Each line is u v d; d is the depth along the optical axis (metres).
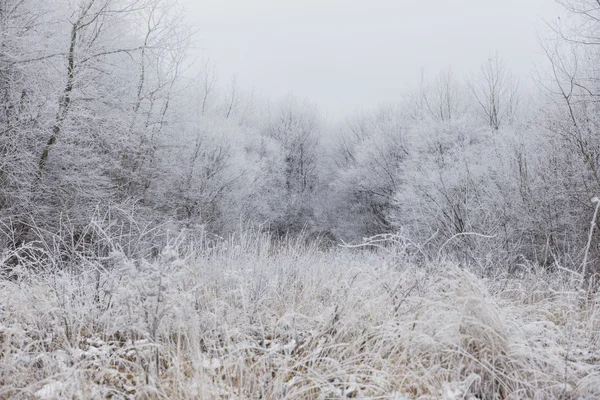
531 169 10.96
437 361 3.13
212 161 16.80
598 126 9.02
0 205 8.84
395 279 4.54
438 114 22.67
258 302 4.28
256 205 22.67
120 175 12.28
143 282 3.14
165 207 15.21
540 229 10.26
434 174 14.55
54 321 3.56
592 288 5.87
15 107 9.10
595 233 8.02
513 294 5.89
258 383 2.86
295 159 32.84
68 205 10.20
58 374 2.61
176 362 2.82
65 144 10.14
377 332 3.45
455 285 3.76
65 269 4.64
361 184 25.00
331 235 27.45
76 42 10.47
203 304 4.17
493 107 20.86
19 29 8.85
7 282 4.44
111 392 2.74
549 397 2.77
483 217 10.62
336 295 4.32
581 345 3.82
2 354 3.16
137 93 13.01
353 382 2.77
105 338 3.66
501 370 2.94
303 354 3.33
